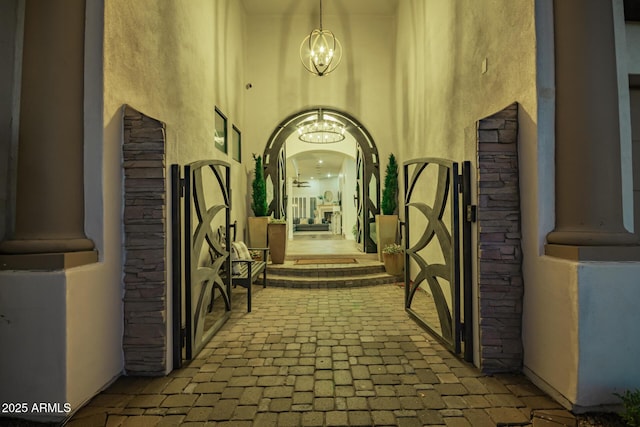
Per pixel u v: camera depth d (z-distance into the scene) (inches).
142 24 109.4
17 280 75.7
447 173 118.2
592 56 84.0
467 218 107.5
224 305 169.9
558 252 84.3
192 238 112.1
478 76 125.0
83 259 83.4
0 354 75.9
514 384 92.8
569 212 85.6
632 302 77.4
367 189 273.9
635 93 113.6
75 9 87.6
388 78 271.7
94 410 80.2
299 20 271.3
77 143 87.3
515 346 99.0
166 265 99.4
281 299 182.1
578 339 76.7
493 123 100.5
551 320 85.7
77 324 79.4
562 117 87.5
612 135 83.7
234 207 229.3
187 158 148.3
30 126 82.9
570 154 85.4
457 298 110.7
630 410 70.6
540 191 90.0
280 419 77.6
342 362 106.7
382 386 92.0
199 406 82.6
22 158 82.6
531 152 92.9
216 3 190.7
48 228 82.3
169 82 129.7
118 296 96.0
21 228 81.8
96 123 89.2
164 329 98.1
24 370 75.7
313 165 589.0
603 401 76.9
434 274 126.3
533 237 93.0
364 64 271.4
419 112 202.2
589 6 84.6
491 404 83.2
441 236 120.7
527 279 96.3
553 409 80.2
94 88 89.4
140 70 108.0
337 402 84.3
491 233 100.2
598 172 82.8
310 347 118.5
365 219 275.3
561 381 82.0
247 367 103.3
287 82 270.4
